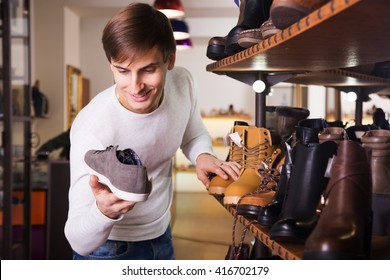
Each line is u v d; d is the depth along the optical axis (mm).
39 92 7258
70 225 1471
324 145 1142
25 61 4500
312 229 1050
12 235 4234
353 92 2639
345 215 942
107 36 1313
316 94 5133
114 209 1299
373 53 1335
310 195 1120
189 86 1846
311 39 1082
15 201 4309
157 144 1672
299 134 1224
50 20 7762
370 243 958
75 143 1548
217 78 11406
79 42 8820
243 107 11438
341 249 881
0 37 4027
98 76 9805
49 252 5027
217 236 5891
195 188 11297
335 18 860
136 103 1422
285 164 1323
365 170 986
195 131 1988
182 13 5535
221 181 1698
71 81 8070
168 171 1852
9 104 4062
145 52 1302
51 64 7766
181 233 6109
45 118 7680
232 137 1720
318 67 1795
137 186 1242
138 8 1315
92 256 1730
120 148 1603
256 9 1642
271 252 2057
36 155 5559
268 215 1212
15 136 4309
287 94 10516
